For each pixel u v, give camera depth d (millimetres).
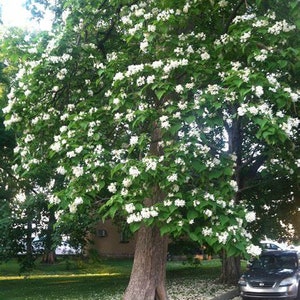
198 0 7500
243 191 15789
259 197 15953
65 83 8609
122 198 6270
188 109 6570
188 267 24281
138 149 7289
